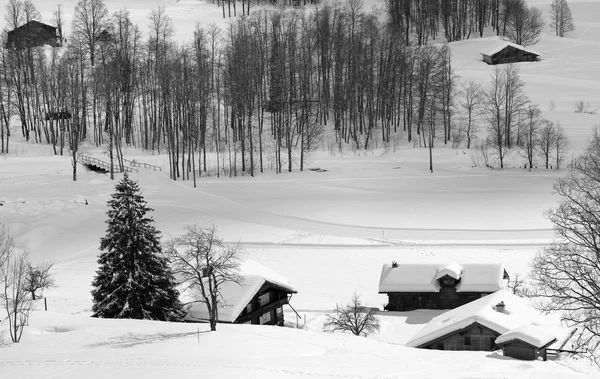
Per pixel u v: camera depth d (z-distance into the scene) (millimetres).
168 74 149875
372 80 161625
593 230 45438
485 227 105125
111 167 131500
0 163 139000
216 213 114062
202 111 147500
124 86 154125
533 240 99000
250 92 151750
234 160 147625
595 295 43750
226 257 71562
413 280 84500
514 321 65750
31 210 110812
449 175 136500
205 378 43000
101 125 157500
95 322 64438
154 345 54812
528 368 46281
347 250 99000
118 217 69625
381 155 152750
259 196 125062
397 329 76250
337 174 141000
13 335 58969
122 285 69062
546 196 118188
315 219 110938
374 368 45406
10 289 80500
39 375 44781
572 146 146375
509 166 142875
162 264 70500
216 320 67812
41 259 97688
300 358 49750
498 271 84375
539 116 155875
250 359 49344
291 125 156500
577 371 46500
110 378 43750
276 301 77625
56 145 154625
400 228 106312
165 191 127062
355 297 81125
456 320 67125
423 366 46125
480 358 50031
